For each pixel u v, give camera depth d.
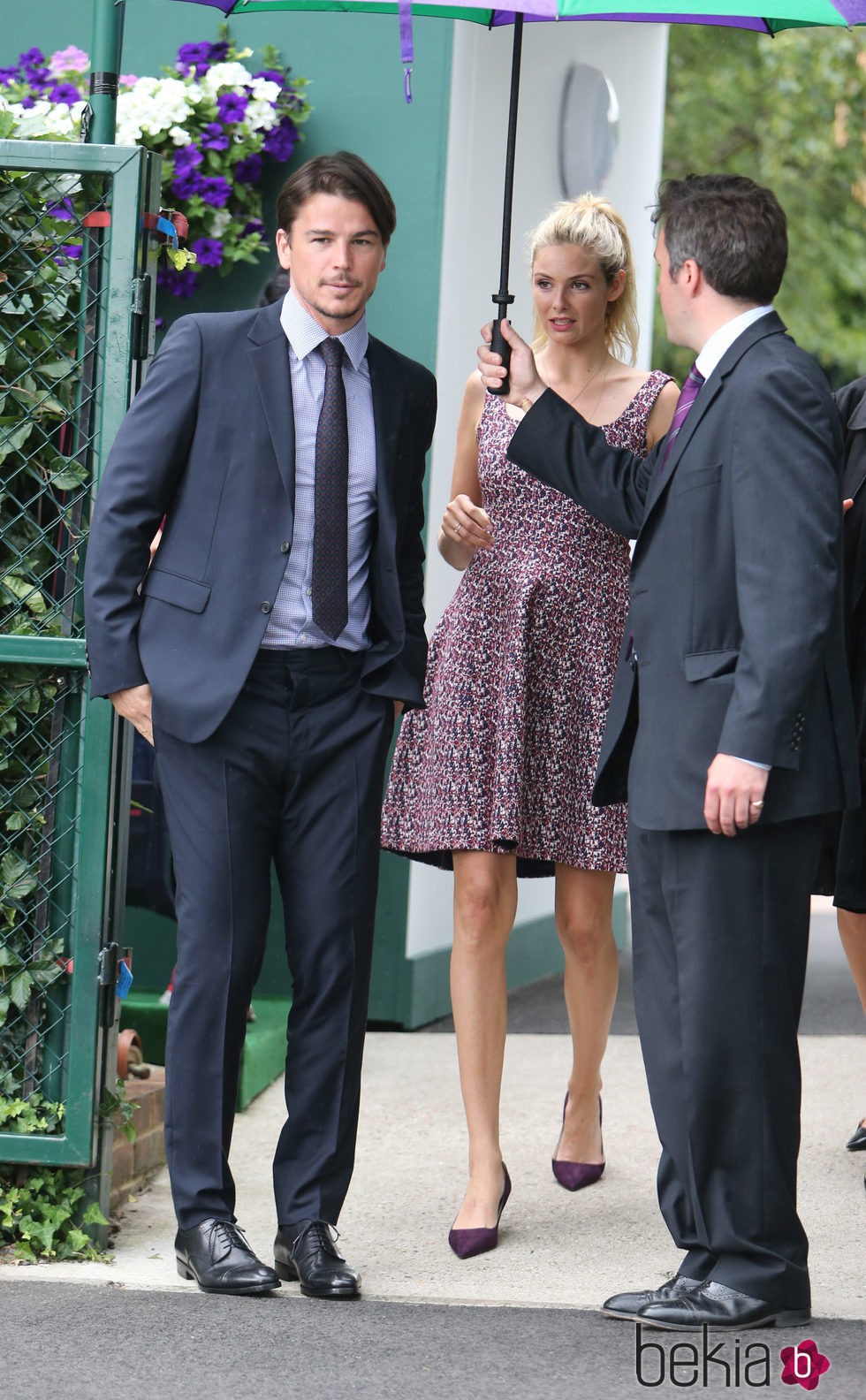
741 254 11.29
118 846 13.43
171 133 18.80
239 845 12.12
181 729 11.91
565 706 14.07
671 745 11.25
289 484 12.01
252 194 19.70
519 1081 18.25
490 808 13.75
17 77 19.25
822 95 59.38
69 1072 12.92
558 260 14.07
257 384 12.10
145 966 19.52
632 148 26.69
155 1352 11.08
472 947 13.84
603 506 12.52
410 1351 11.19
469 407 14.65
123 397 12.90
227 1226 12.34
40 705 13.13
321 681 12.21
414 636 12.65
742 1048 11.15
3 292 13.04
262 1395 10.43
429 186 19.41
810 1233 13.73
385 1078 18.12
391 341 19.50
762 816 10.92
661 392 14.27
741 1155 11.26
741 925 11.12
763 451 10.85
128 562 12.07
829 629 10.72
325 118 19.59
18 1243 12.95
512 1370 10.89
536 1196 14.75
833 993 22.86
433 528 19.98
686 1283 11.72
